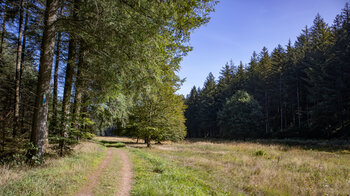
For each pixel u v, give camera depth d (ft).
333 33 117.50
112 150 52.90
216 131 212.23
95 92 36.09
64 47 36.29
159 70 26.17
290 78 135.13
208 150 65.36
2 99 42.70
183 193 16.66
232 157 48.52
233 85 198.49
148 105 71.00
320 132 100.37
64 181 16.60
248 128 136.36
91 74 32.37
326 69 102.68
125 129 99.14
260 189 23.40
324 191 23.22
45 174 17.72
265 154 53.42
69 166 22.40
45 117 23.84
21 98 41.04
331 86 98.63
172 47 26.78
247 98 144.36
